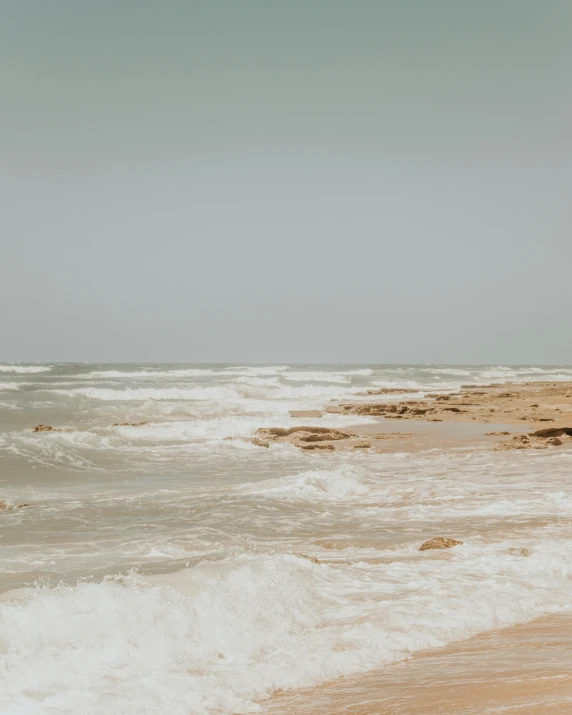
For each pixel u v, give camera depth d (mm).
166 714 4551
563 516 13062
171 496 16109
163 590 6844
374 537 11633
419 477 18344
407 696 4836
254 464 21797
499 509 13859
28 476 18547
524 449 23938
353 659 5781
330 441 27641
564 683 4844
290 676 5383
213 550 10648
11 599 6609
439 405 43781
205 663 5680
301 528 12484
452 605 7426
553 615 7336
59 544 11188
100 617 6074
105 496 16250
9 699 4676
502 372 129000
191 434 30016
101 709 4520
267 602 6984
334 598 7645
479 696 4703
